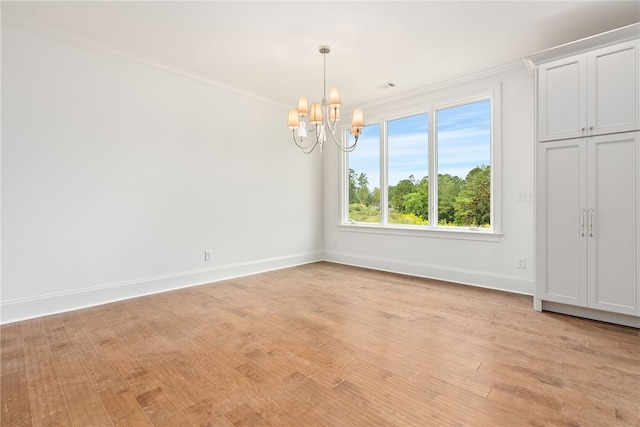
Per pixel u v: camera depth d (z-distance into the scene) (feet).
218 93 13.69
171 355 7.06
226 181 14.03
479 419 4.94
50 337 7.97
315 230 18.24
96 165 10.41
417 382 5.97
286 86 13.94
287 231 16.67
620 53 8.29
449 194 13.74
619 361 6.68
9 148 8.89
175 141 12.34
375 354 7.08
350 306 10.33
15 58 8.93
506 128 11.97
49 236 9.55
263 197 15.53
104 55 10.52
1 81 8.75
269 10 8.38
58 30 9.39
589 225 8.85
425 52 10.77
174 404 5.36
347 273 15.16
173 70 12.06
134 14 8.61
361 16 8.65
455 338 7.88
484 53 10.85
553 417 4.96
